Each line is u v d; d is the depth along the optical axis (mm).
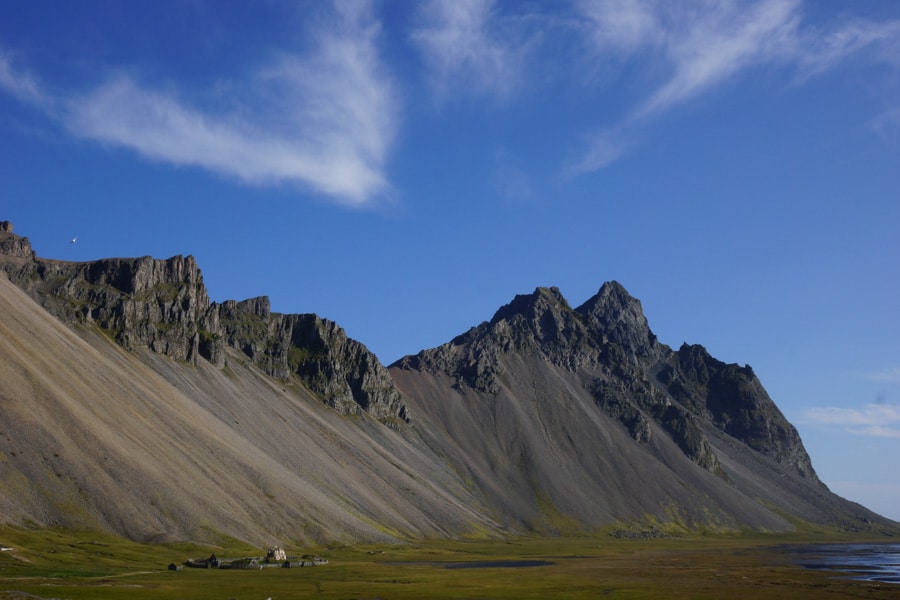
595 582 188125
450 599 148000
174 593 138125
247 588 151750
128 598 129250
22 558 162125
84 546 183000
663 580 196000
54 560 165875
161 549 198000
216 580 162750
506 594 159125
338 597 144625
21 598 119062
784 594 166375
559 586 177750
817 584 188000
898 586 184250
